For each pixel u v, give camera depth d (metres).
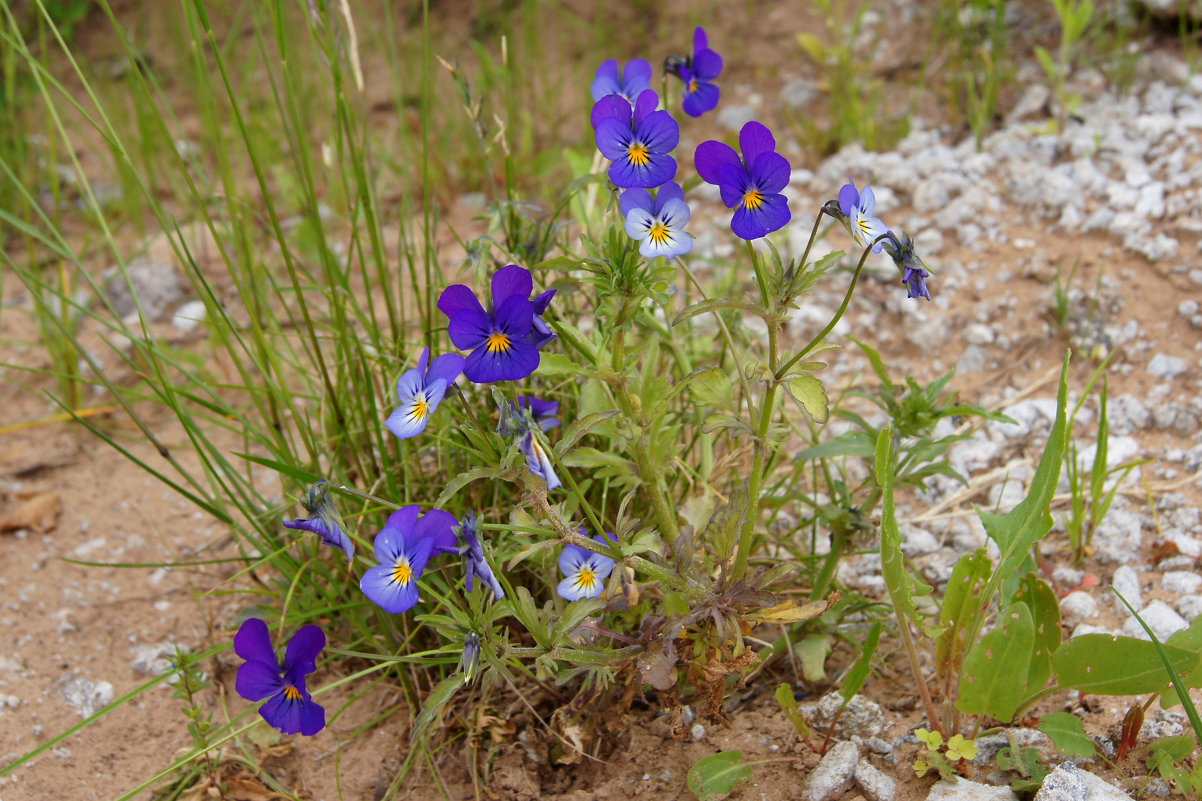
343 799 0.38
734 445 0.41
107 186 0.72
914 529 0.45
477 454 0.35
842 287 0.56
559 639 0.33
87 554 0.48
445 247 0.62
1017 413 0.49
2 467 0.52
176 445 0.53
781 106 0.71
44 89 0.42
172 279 0.62
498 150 0.67
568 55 0.82
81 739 0.40
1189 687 0.34
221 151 0.46
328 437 0.44
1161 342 0.50
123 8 0.92
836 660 0.40
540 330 0.31
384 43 0.84
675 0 0.83
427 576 0.39
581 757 0.37
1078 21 0.59
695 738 0.37
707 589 0.34
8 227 0.68
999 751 0.34
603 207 0.46
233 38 0.75
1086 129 0.60
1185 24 0.64
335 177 0.67
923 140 0.63
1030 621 0.33
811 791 0.34
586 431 0.32
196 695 0.41
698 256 0.53
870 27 0.75
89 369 0.57
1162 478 0.45
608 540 0.33
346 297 0.45
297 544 0.43
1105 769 0.34
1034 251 0.55
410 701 0.39
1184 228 0.52
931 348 0.53
